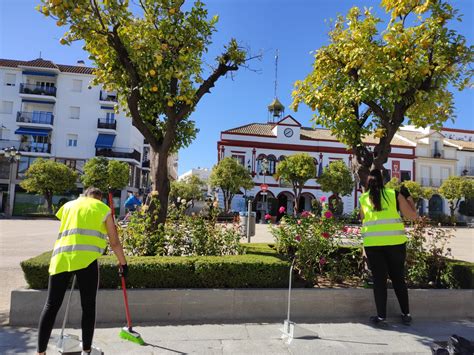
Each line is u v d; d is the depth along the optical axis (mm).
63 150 39312
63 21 5449
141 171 46188
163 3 6070
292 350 3859
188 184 41219
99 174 32969
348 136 6406
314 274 5508
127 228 5773
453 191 35438
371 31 6039
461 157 42406
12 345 3760
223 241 6051
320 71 6566
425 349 3973
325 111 6457
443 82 5824
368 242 4816
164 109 6402
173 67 6023
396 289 4789
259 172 36344
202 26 6391
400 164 39500
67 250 3400
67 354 3584
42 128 38688
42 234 16500
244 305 4734
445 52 5691
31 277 4461
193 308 4641
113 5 5590
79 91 40062
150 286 4750
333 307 4902
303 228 5648
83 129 39844
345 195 33500
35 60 40438
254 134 36562
